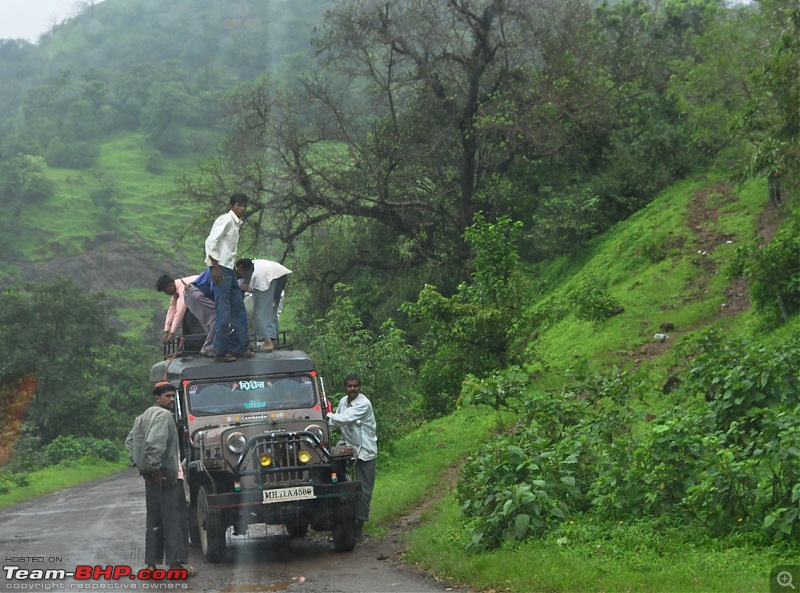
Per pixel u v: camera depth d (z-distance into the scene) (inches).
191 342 745.0
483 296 1328.7
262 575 525.3
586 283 1539.1
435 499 789.9
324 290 2374.5
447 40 2079.2
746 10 1817.2
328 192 2187.5
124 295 6688.0
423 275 2266.2
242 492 564.4
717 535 483.8
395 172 2177.7
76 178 7844.5
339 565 551.8
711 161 2097.7
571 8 2138.3
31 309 3021.7
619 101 2250.2
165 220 7440.9
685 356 915.4
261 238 2206.0
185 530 533.3
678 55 2502.5
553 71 2065.7
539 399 673.6
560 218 2018.9
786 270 1095.0
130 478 2097.7
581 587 416.2
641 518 526.0
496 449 579.5
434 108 2228.1
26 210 7209.6
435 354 1369.3
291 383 660.1
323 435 621.9
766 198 1718.8
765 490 492.7
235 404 645.3
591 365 1282.0
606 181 2097.7
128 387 3592.5
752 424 607.5
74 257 6815.9
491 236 1333.7
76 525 872.9
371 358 1087.6
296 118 2132.1
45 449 2674.7
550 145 2123.5
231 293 693.3
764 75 1079.0
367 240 2426.2
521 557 469.4
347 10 2091.5
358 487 585.0
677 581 403.9
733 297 1387.8
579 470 589.0
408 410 1125.1
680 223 1774.1
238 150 2129.7
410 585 472.7
